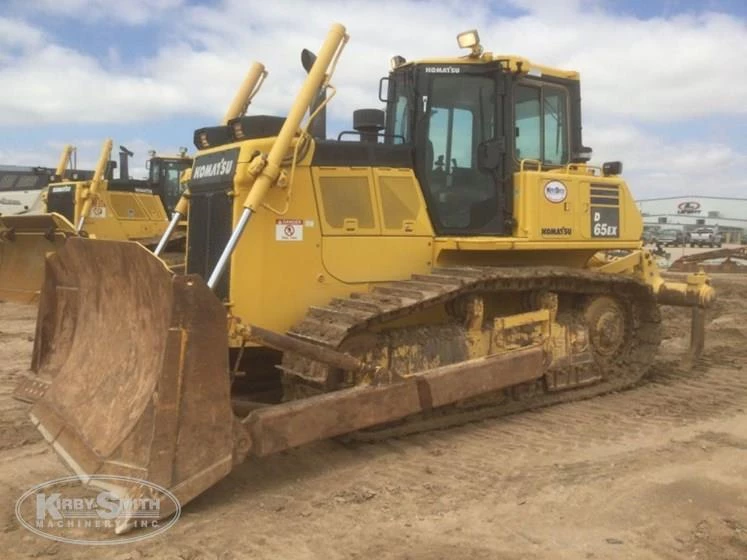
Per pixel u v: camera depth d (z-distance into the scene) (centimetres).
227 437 443
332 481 504
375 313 552
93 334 536
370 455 559
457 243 654
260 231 577
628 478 499
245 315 571
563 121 746
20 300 809
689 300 845
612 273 766
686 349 1014
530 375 642
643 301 793
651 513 441
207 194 611
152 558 388
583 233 723
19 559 387
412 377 551
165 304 453
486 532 420
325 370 530
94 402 489
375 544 404
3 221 795
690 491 470
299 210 596
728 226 5231
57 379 540
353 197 624
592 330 753
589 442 590
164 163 1808
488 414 653
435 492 482
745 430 623
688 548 397
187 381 430
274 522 435
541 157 727
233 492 481
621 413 677
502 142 686
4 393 740
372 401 525
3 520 435
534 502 462
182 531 421
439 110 673
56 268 575
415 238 654
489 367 606
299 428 486
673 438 596
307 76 570
